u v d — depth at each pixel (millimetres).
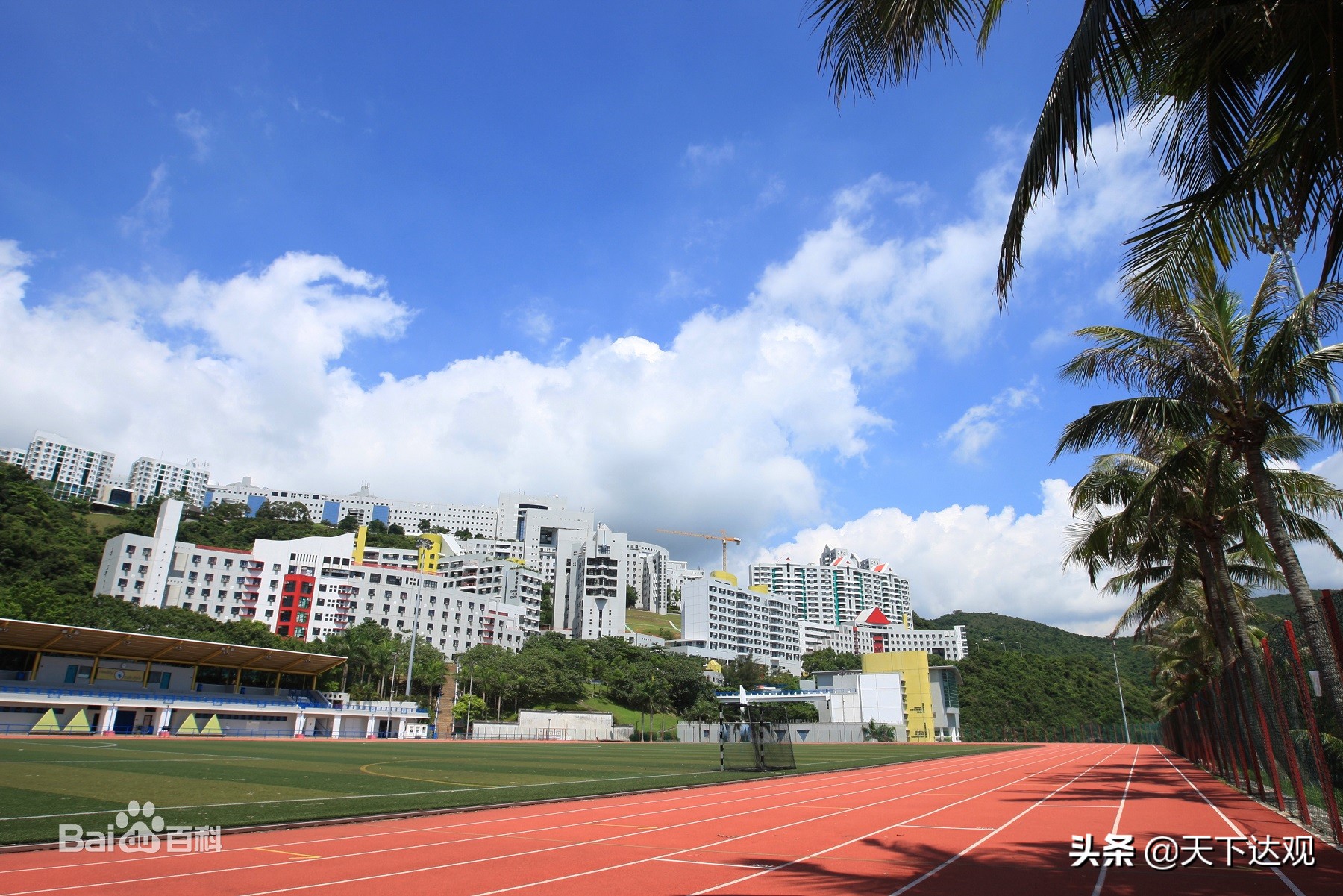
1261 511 16078
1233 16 7949
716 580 194875
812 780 30672
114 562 120375
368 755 44562
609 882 10430
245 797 20234
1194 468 18234
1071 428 18859
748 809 19672
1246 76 8453
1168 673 56312
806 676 180625
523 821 16766
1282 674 16516
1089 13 7301
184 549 129125
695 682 122625
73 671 74625
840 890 9977
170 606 116938
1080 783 28578
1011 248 8227
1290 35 7531
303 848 12852
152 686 79562
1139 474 24047
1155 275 9891
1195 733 37688
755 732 36625
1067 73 7438
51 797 18906
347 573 139500
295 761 36562
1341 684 13586
